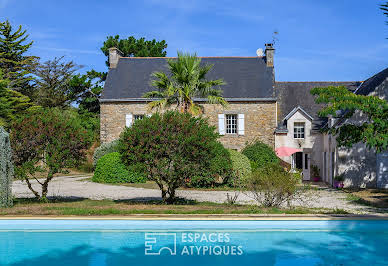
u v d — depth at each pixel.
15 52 38.88
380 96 21.12
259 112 27.75
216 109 27.95
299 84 30.89
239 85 28.72
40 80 43.28
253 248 8.05
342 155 21.59
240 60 30.94
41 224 9.47
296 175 12.12
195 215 9.80
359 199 14.95
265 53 30.78
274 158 24.58
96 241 8.52
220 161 20.19
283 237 8.87
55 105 41.84
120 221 9.45
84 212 10.17
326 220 9.60
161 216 9.71
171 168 12.64
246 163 21.62
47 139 13.16
